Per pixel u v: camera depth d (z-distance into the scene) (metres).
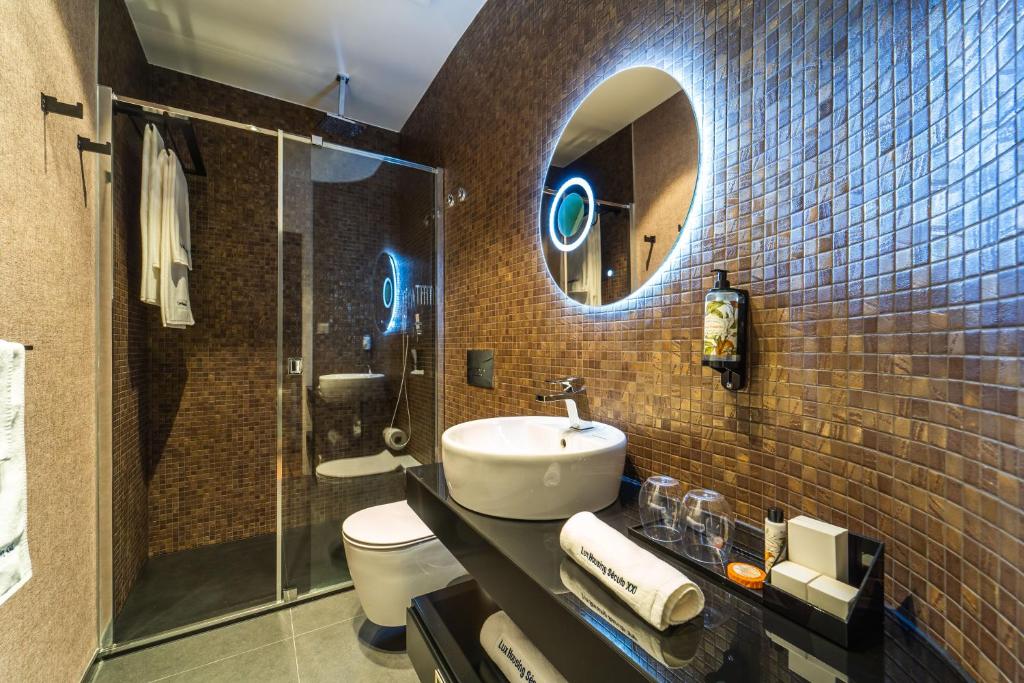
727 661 0.55
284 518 1.98
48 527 1.21
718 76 0.96
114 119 1.69
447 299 2.33
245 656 1.57
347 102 2.67
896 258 0.63
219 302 2.44
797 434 0.79
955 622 0.54
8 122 1.01
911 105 0.61
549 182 1.53
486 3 1.93
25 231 1.09
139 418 2.07
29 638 1.10
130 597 1.91
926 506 0.58
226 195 2.46
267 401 2.54
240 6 1.92
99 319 1.61
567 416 1.42
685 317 1.04
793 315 0.80
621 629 0.61
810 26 0.78
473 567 0.94
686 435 1.03
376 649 1.61
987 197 0.50
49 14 1.21
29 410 1.12
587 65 1.35
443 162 2.36
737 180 0.92
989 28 0.50
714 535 0.79
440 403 2.38
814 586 0.60
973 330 0.52
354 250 2.23
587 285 1.35
